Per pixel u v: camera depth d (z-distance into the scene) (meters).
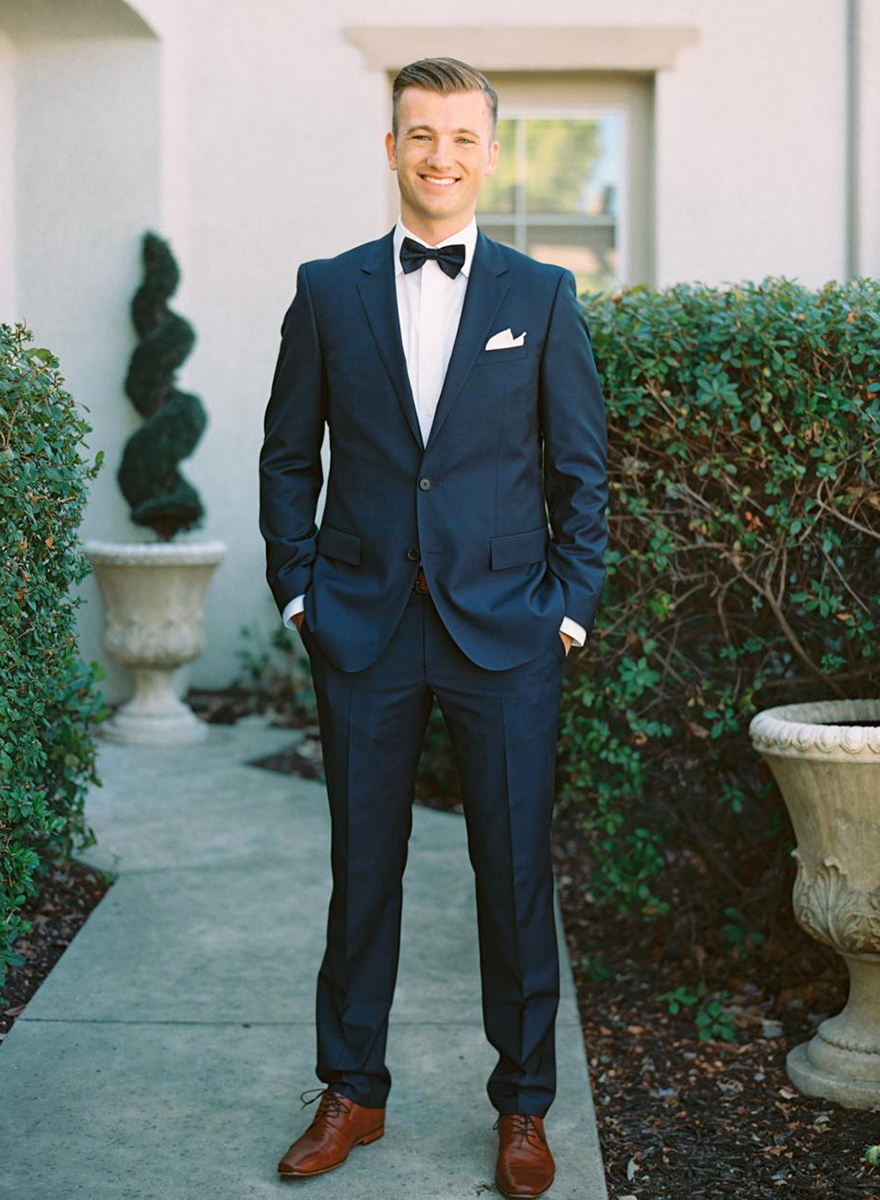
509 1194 2.21
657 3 5.97
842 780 2.46
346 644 2.28
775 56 5.96
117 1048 2.77
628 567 2.98
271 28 6.02
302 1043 2.81
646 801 3.20
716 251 6.03
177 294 5.93
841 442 2.74
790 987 3.09
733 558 2.86
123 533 5.99
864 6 5.84
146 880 3.82
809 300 2.79
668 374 2.84
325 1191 2.25
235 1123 2.47
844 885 2.54
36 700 2.63
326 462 5.97
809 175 5.98
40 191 5.86
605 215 6.22
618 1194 2.30
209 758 5.28
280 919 3.53
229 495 6.16
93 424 5.97
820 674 2.95
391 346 2.28
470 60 6.01
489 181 6.21
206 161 6.07
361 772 2.30
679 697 3.05
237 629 6.22
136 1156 2.35
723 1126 2.54
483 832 2.30
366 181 6.06
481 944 2.34
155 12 5.67
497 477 2.29
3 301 5.84
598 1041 2.91
